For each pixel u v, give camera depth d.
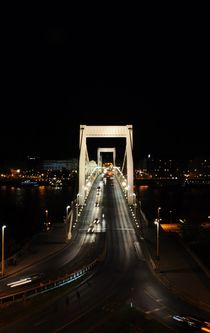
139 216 129.12
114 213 141.38
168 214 191.25
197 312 53.16
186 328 47.28
